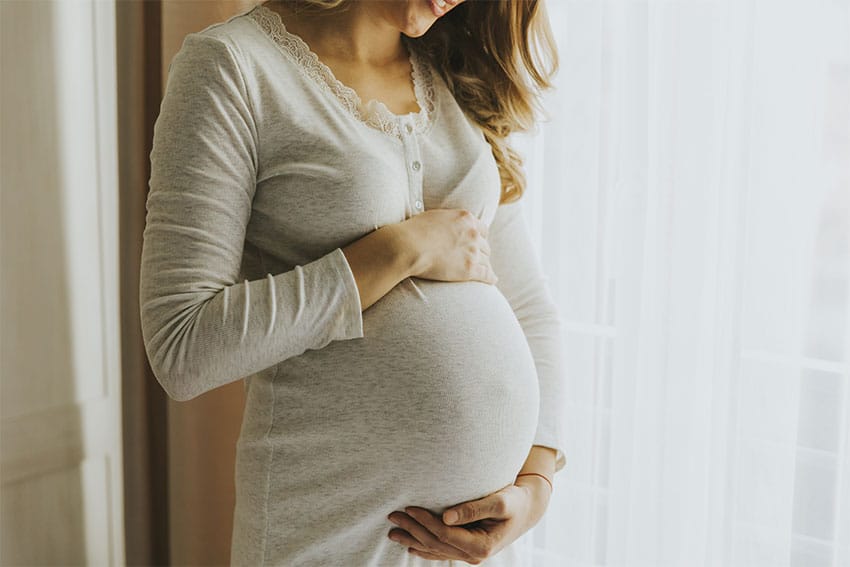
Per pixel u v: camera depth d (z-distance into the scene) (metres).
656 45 1.37
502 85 1.25
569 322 1.49
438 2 1.04
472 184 1.12
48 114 1.40
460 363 1.01
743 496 1.35
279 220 1.02
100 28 1.48
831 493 1.31
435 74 1.19
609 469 1.49
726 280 1.33
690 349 1.37
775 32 1.27
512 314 1.12
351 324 0.97
